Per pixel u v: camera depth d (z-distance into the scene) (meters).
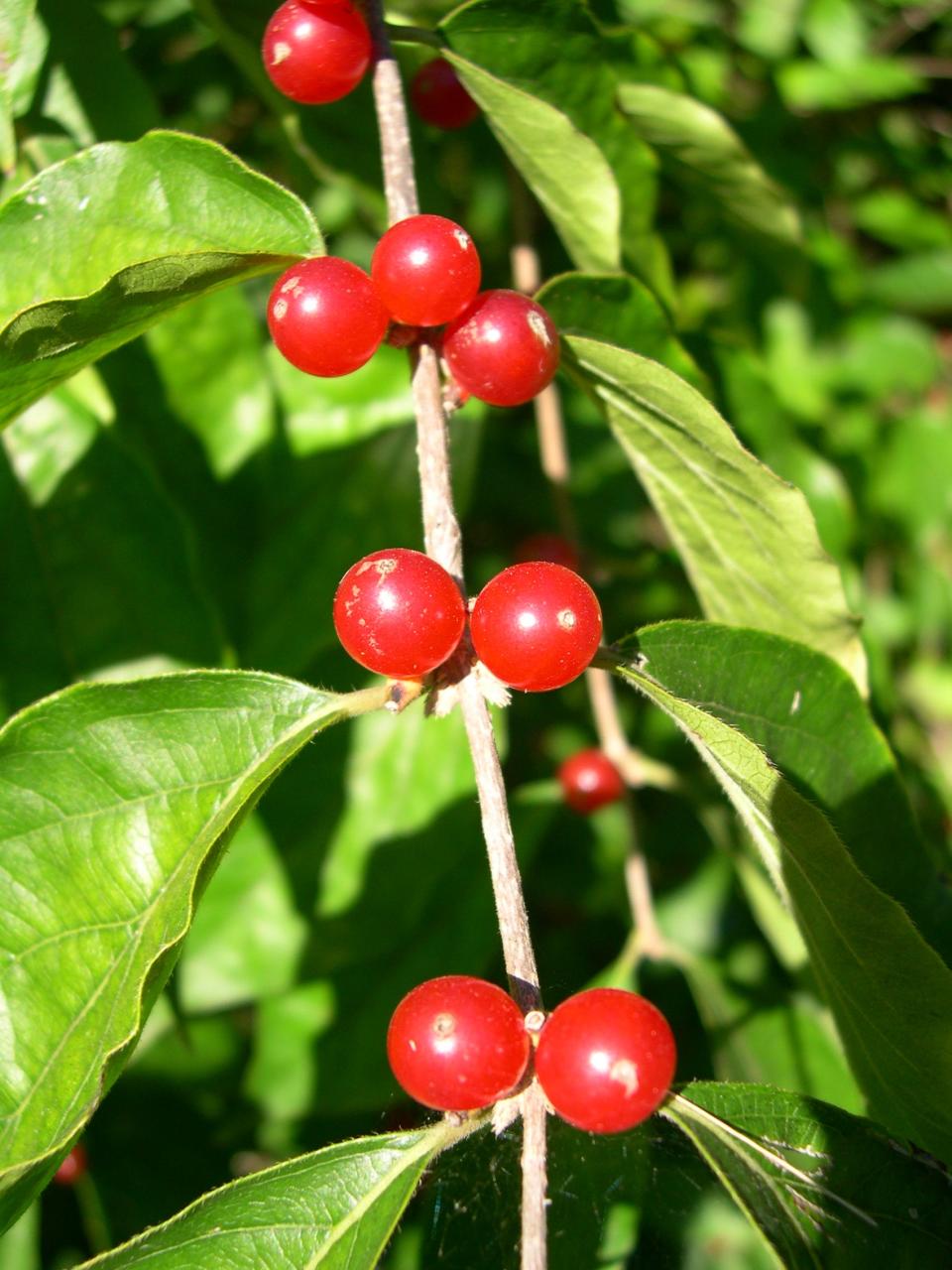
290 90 0.10
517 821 0.14
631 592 0.17
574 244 0.11
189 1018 0.13
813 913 0.09
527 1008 0.08
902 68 0.17
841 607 0.10
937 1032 0.09
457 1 0.13
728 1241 0.13
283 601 0.13
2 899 0.08
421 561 0.08
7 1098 0.08
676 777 0.14
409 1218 0.13
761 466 0.09
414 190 0.10
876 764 0.10
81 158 0.09
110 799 0.08
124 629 0.12
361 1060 0.14
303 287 0.08
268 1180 0.08
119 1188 0.16
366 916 0.13
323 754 0.13
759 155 0.17
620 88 0.12
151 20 0.14
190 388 0.13
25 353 0.08
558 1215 0.11
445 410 0.09
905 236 0.19
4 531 0.12
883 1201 0.08
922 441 0.19
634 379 0.09
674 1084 0.09
